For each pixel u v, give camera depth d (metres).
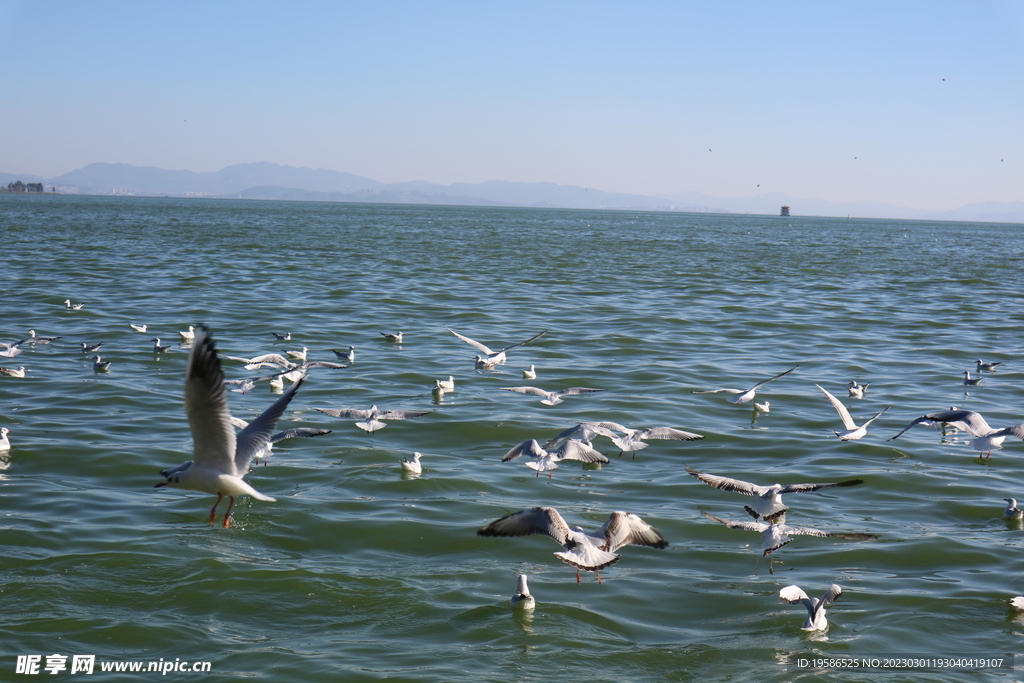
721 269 77.25
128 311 43.41
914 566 15.43
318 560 15.20
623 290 57.69
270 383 28.39
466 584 14.43
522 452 16.64
